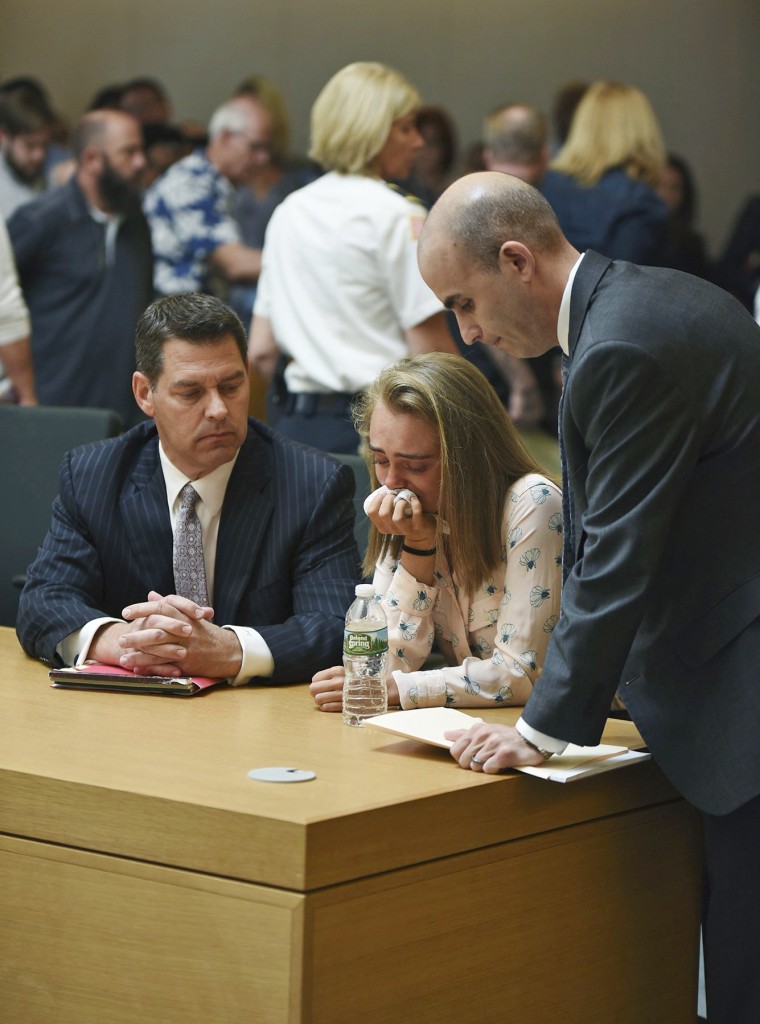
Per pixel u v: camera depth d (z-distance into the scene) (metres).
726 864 2.61
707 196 9.64
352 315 4.52
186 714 2.83
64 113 10.03
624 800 2.62
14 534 4.27
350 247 4.48
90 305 6.90
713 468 2.44
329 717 2.85
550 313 2.56
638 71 9.73
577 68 9.80
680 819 2.75
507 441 2.97
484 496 2.90
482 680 2.88
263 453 3.42
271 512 3.35
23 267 6.80
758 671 2.45
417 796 2.27
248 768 2.42
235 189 8.02
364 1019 2.21
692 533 2.48
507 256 2.52
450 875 2.33
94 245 6.86
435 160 8.21
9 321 5.89
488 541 2.92
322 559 3.33
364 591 2.88
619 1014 2.66
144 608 3.08
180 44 10.12
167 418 3.22
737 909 2.60
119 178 6.87
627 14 9.71
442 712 2.75
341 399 4.57
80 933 2.31
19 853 2.36
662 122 9.73
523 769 2.43
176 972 2.22
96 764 2.41
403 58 10.01
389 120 4.49
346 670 2.82
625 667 2.62
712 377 2.39
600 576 2.39
